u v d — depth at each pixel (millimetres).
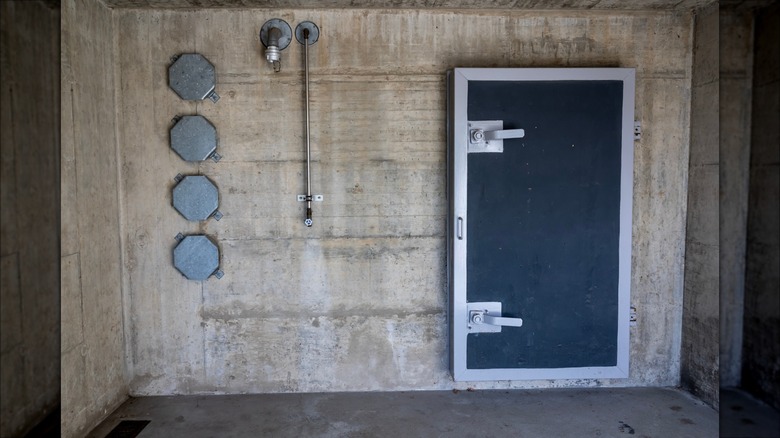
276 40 2641
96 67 2547
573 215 2715
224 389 2875
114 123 2727
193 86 2729
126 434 2434
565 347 2758
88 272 2453
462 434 2457
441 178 2846
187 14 2742
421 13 2793
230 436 2430
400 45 2799
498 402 2791
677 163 2883
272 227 2832
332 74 2795
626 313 2760
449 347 2850
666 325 2941
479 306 2721
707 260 2742
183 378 2863
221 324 2852
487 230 2697
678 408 2709
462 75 2625
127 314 2818
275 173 2812
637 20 2836
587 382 2957
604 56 2842
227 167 2799
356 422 2566
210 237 2812
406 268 2871
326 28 2781
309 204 2805
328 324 2877
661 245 2914
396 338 2898
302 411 2676
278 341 2871
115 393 2707
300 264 2850
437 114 2824
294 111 2801
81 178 2400
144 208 2785
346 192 2834
